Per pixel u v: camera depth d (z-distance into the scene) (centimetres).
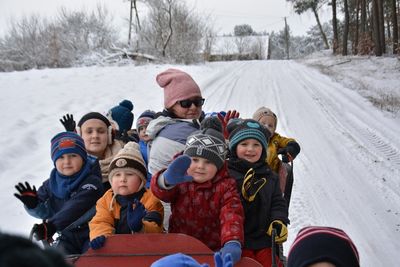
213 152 317
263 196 352
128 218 319
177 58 2969
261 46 7556
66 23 3178
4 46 3098
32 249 73
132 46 3112
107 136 454
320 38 8538
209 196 320
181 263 152
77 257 283
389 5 3675
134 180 324
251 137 359
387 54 3262
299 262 186
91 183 361
